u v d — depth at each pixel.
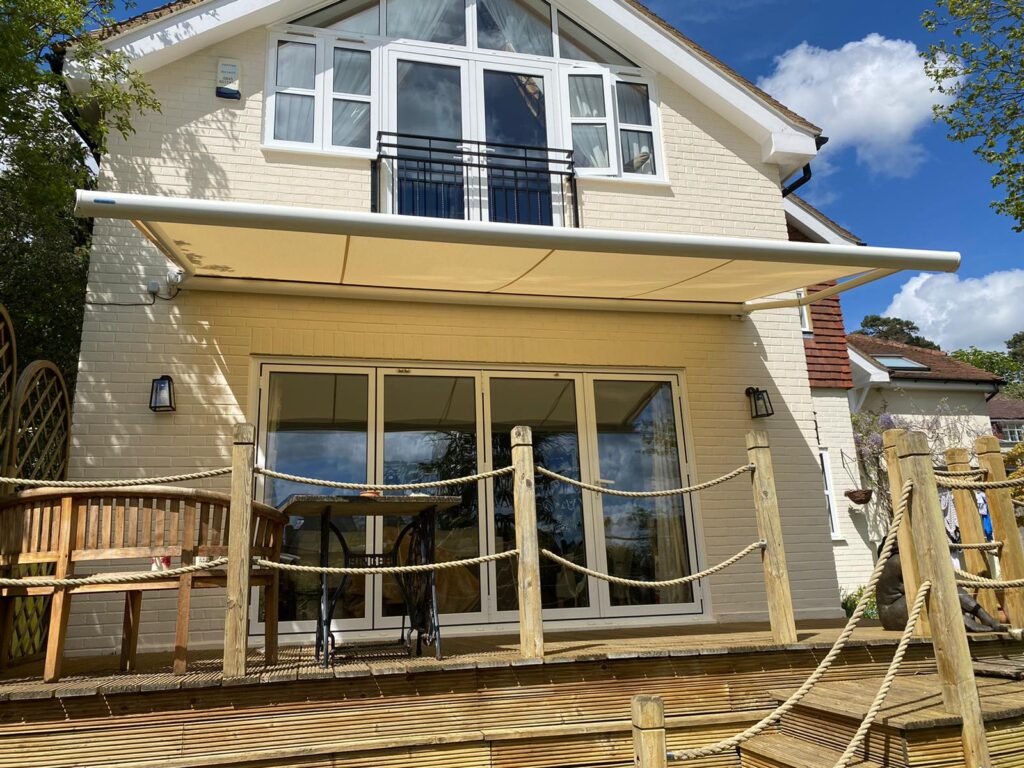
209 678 5.22
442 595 8.85
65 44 8.79
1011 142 14.38
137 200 5.89
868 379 21.69
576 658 5.90
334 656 6.50
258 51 9.79
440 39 10.73
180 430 8.43
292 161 9.52
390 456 9.04
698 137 11.22
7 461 6.93
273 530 6.29
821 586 10.06
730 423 10.27
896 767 4.89
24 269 12.88
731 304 10.30
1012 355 63.69
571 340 9.89
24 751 4.84
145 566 8.07
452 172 10.17
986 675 6.27
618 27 11.07
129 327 8.54
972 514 7.42
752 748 5.70
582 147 10.87
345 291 8.99
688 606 9.56
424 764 5.45
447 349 9.41
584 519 9.52
